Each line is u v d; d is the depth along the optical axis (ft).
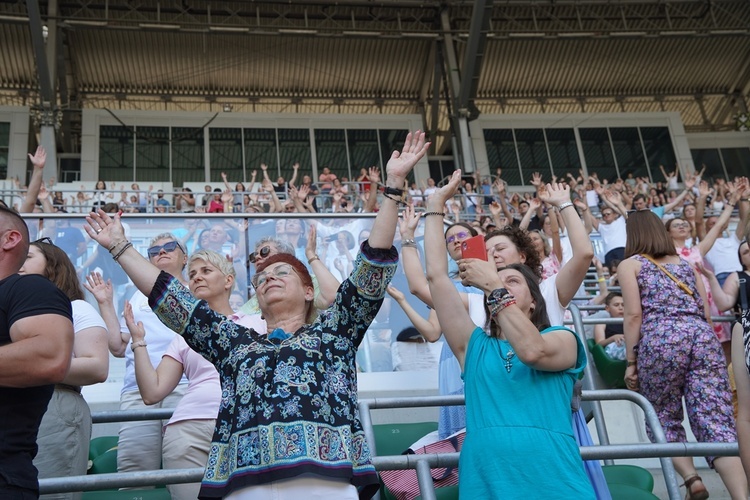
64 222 21.85
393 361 20.27
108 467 14.11
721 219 23.85
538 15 69.62
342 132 71.56
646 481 12.90
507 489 8.03
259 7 65.87
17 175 63.26
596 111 76.95
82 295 11.10
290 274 9.16
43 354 6.93
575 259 11.05
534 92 75.25
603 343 19.26
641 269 13.99
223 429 7.84
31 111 60.70
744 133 77.92
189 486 10.90
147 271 8.79
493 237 12.51
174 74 68.13
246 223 22.85
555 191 11.51
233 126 69.67
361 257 8.47
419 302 21.25
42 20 58.90
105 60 65.72
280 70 69.77
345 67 70.59
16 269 7.79
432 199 9.95
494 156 72.74
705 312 15.33
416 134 9.02
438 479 11.89
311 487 7.34
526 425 8.29
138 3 63.72
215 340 8.46
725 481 12.61
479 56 61.11
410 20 69.72
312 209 37.09
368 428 10.71
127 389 14.62
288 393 7.68
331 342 8.20
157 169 66.80
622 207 29.07
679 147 75.77
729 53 73.87
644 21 71.56
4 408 6.91
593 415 14.92
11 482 6.68
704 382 13.08
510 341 8.39
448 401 11.09
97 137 65.87
